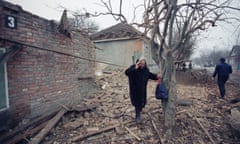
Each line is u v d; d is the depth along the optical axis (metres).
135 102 3.64
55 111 4.07
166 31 3.29
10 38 2.98
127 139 3.21
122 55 12.12
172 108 3.46
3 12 2.84
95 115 4.24
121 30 12.66
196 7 3.13
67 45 4.78
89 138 3.24
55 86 4.27
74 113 4.25
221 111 4.87
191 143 3.17
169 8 3.11
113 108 4.72
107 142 3.12
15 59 3.12
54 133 3.35
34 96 3.60
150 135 3.36
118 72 10.05
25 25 3.29
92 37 12.88
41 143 2.98
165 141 3.12
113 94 6.12
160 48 3.50
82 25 5.80
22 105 3.29
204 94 6.88
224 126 3.92
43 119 3.64
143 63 3.54
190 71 12.30
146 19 3.80
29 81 3.46
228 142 3.30
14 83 3.11
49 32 4.00
